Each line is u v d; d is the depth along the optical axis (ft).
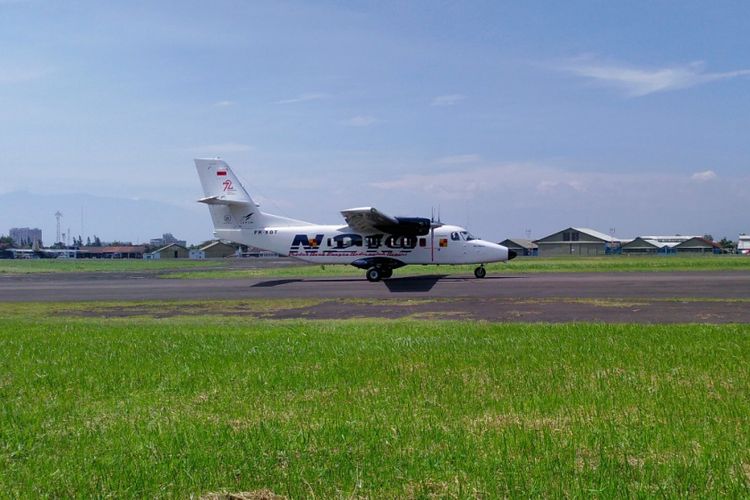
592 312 61.11
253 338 45.42
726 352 35.76
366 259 111.96
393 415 23.80
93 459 19.02
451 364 33.83
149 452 19.65
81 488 16.88
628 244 446.60
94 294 96.37
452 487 16.57
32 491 16.65
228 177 115.75
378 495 16.25
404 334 46.39
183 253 492.54
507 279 109.19
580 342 40.63
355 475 17.48
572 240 432.66
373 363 34.60
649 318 55.77
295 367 33.94
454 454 18.97
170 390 29.04
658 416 22.85
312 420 23.35
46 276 163.22
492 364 33.63
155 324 58.49
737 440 19.90
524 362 33.99
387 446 19.94
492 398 26.18
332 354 37.78
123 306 77.92
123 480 17.33
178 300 83.87
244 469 18.04
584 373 30.86
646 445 19.48
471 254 112.06
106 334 49.57
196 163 115.85
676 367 31.81
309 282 112.57
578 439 20.17
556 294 79.87
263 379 30.91
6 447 20.40
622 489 16.08
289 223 115.75
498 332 46.60
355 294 86.33
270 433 21.50
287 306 73.61
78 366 35.17
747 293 77.97
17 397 27.86
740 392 26.30
